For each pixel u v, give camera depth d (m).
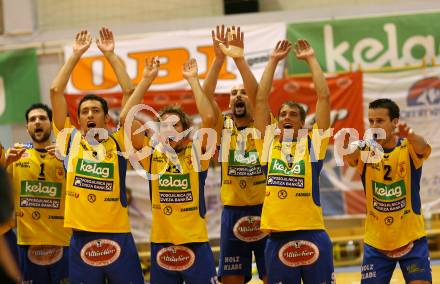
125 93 11.18
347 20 19.59
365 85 19.14
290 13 20.28
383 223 10.37
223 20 20.44
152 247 10.61
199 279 10.42
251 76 10.96
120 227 10.37
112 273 10.25
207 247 10.60
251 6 20.69
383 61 19.42
